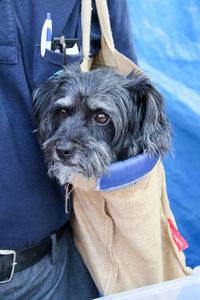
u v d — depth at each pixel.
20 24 1.73
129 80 2.23
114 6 2.15
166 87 3.55
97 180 1.69
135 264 2.10
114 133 2.26
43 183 1.89
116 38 2.30
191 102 3.55
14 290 1.92
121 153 2.30
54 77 2.08
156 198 2.00
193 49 3.60
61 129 2.15
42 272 2.03
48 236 2.04
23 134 1.80
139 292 1.81
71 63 1.94
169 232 2.32
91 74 2.19
